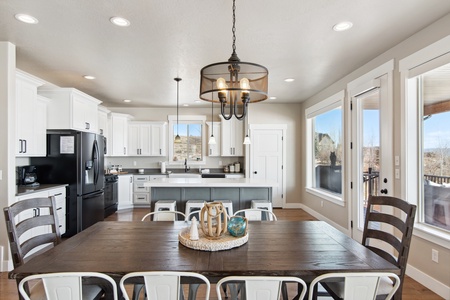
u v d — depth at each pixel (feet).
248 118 20.71
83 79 13.94
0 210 9.44
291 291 8.51
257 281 3.87
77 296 4.03
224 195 12.93
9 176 9.53
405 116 9.14
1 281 8.79
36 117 12.20
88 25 8.20
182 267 4.55
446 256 7.67
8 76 9.39
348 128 13.14
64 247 5.55
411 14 7.53
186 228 6.69
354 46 9.76
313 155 19.11
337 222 14.56
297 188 20.77
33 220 5.95
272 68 12.23
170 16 7.67
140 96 18.26
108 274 4.36
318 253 5.25
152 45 9.69
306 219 17.20
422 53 8.38
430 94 8.62
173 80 14.17
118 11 7.40
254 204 12.06
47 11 7.39
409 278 8.98
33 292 5.34
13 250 5.25
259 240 6.05
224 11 7.39
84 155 13.93
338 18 7.77
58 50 10.12
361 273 4.00
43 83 12.21
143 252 5.27
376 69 10.73
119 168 22.29
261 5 7.09
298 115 20.80
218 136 22.52
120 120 21.17
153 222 7.68
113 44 9.60
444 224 8.17
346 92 13.41
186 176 21.13
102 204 16.08
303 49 10.03
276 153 20.77
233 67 6.31
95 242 5.88
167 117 23.07
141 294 7.96
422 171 8.99
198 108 23.12
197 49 10.05
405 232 5.49
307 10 7.33
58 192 12.55
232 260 4.87
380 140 10.61
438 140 8.35
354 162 12.60
